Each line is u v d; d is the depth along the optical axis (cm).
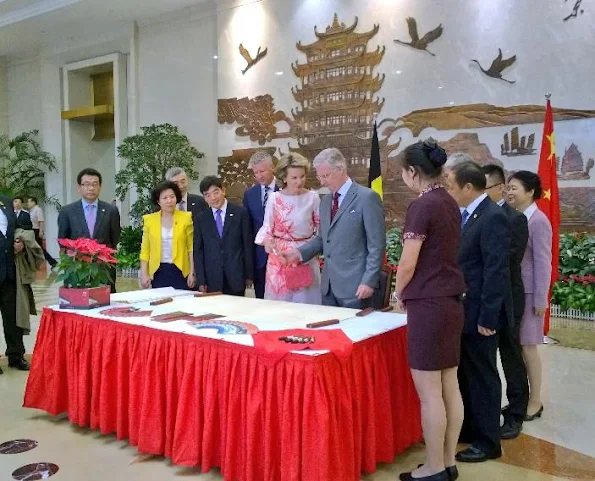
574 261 599
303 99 858
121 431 261
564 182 655
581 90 643
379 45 784
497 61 693
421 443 269
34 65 1272
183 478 232
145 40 1052
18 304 394
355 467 209
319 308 283
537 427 294
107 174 1290
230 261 371
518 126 684
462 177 243
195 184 996
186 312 276
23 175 1244
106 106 1146
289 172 312
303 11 852
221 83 945
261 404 205
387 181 786
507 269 238
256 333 227
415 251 205
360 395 213
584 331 523
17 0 1005
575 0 642
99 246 297
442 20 731
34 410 317
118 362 260
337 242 287
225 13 934
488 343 246
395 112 775
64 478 234
